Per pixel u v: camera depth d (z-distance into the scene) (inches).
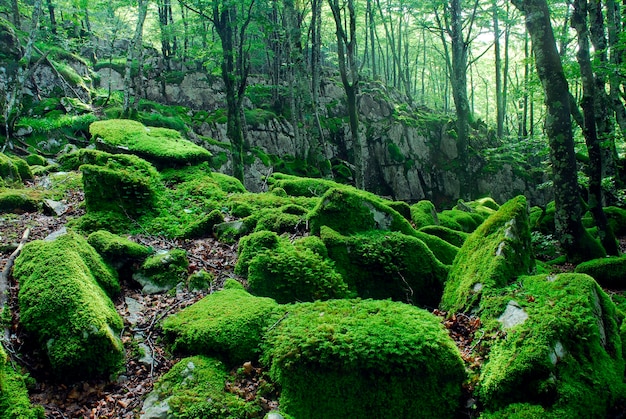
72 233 236.4
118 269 247.9
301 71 665.6
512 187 970.7
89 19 1104.8
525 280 209.6
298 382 165.9
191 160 420.2
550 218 494.9
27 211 327.0
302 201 351.6
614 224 519.5
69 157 465.7
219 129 878.4
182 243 294.2
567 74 492.4
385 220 298.7
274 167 804.6
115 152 413.4
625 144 705.0
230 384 175.0
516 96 703.1
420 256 264.2
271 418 155.1
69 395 167.6
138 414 160.6
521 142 671.8
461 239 349.1
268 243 257.3
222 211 337.7
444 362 168.1
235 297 219.5
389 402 161.5
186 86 965.2
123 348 188.7
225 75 483.2
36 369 173.9
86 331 176.4
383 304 198.1
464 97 808.3
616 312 209.6
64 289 189.8
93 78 880.9
